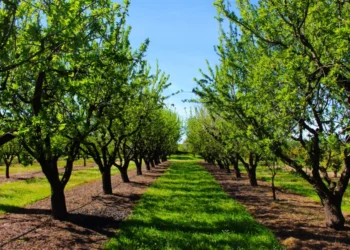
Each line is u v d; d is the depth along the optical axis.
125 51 16.39
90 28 9.30
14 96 11.16
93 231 13.17
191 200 20.55
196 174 41.50
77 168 53.06
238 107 14.09
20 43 8.52
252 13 12.69
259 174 42.41
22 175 38.53
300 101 10.36
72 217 15.48
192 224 14.18
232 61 14.57
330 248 10.78
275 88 11.28
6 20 7.21
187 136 68.69
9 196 21.45
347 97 11.20
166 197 21.75
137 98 18.83
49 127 9.94
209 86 15.62
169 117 48.75
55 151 13.04
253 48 14.19
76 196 22.47
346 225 13.89
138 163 41.88
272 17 11.27
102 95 15.18
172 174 41.28
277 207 18.52
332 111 10.88
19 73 10.36
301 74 10.56
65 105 13.56
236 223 14.34
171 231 12.98
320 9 9.73
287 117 10.77
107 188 23.80
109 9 10.09
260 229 13.17
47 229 13.19
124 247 10.91
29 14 9.96
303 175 13.47
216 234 12.52
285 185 29.48
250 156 29.31
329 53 10.25
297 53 10.73
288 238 11.95
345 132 10.67
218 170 50.22
